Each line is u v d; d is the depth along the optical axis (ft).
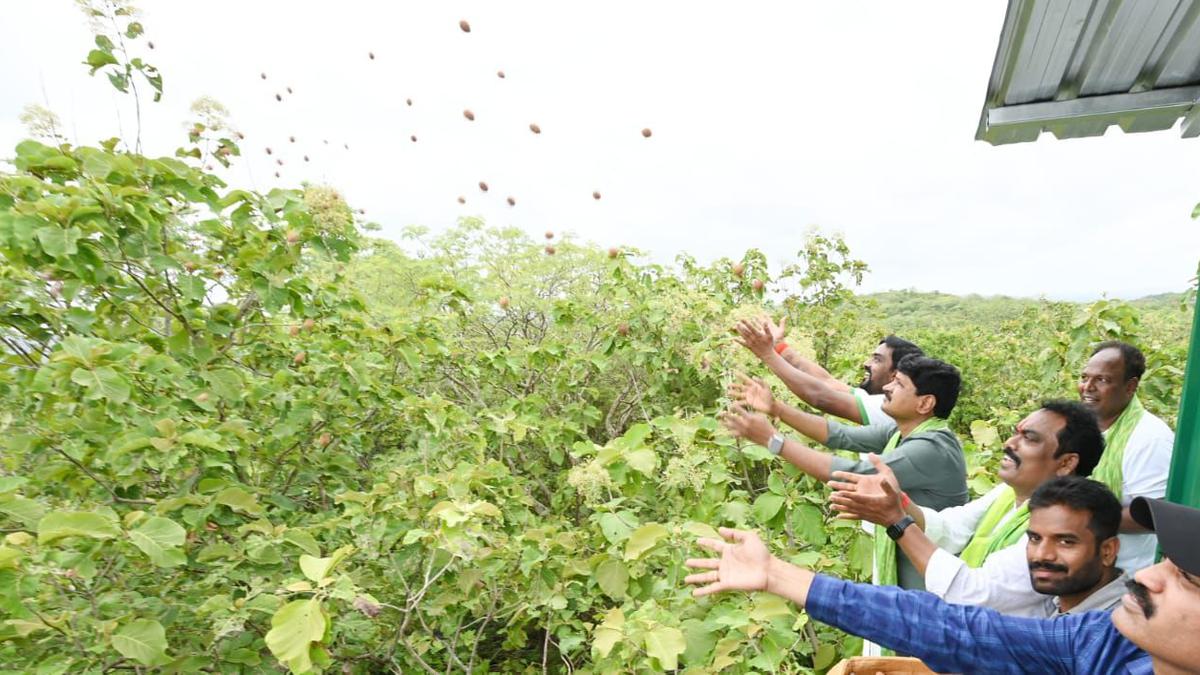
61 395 8.90
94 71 10.28
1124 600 3.67
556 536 9.55
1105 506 5.29
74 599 7.88
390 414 13.71
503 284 21.22
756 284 18.16
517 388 17.51
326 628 6.38
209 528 8.96
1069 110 8.57
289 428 10.75
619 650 7.82
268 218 10.58
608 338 15.84
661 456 11.86
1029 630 4.44
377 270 21.50
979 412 25.58
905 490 8.13
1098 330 15.24
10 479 7.82
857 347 19.02
